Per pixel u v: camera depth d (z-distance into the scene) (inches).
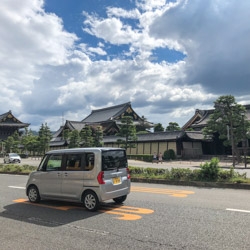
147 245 172.4
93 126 2346.2
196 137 1560.0
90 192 267.7
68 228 212.5
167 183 482.0
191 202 304.5
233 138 1147.9
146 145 1637.6
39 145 2124.8
